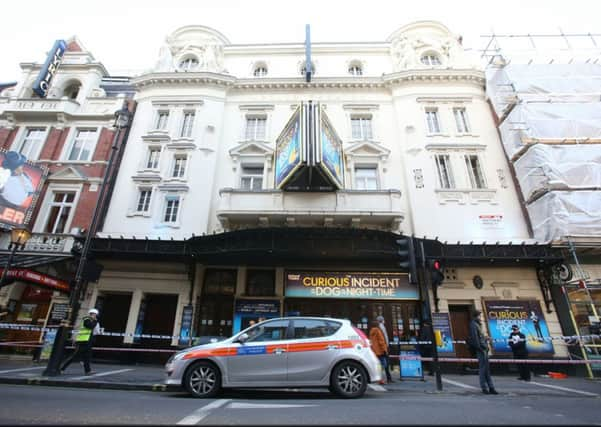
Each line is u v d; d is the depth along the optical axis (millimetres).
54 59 17172
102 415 4074
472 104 16062
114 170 14945
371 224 13320
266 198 13281
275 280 12984
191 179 14633
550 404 5367
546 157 12656
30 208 13969
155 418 3939
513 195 13953
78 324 12172
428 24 18516
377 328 8969
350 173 14930
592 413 4531
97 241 12250
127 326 12305
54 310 12430
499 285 12516
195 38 18859
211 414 4215
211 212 14281
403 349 11828
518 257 11688
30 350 11961
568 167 12602
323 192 13336
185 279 12906
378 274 12711
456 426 3436
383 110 16625
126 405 4805
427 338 8773
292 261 12727
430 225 13461
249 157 15453
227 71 17984
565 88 14562
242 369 5883
